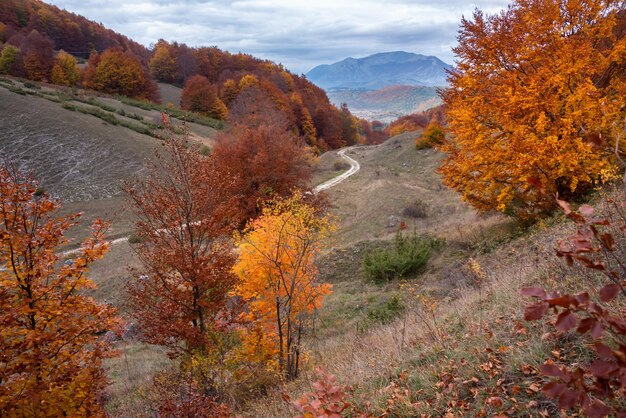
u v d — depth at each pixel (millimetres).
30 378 6520
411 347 6316
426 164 53031
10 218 6840
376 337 8969
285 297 11391
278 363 10336
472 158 13773
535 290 1943
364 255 21078
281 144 35781
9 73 80312
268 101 64188
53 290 7348
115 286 23109
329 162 66688
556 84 11156
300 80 131375
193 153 10758
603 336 3752
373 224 31438
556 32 11609
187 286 10070
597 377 1867
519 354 4352
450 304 8859
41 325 6809
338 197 42062
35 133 50156
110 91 85750
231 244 11180
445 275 15148
